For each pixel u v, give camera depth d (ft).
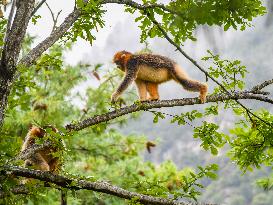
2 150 29.09
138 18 29.22
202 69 25.22
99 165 67.67
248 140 34.55
